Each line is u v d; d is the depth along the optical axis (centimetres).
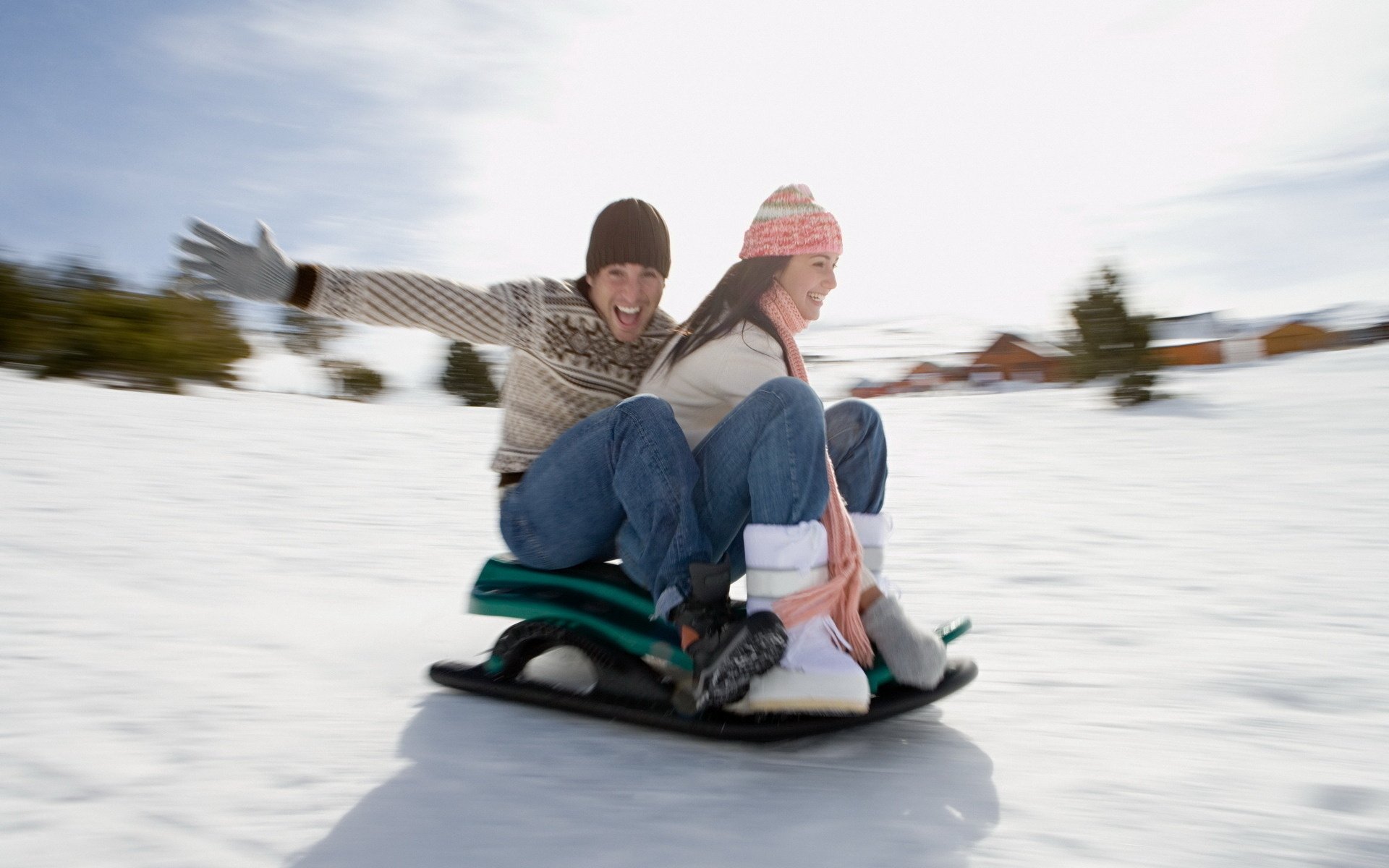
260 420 862
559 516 211
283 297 192
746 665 172
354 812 151
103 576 300
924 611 300
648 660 207
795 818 152
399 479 580
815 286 218
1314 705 207
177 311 1188
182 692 203
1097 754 180
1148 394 1144
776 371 209
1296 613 289
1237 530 438
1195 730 193
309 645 245
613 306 216
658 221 214
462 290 207
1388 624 275
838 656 184
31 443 595
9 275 1109
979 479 642
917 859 138
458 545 392
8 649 224
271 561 342
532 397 225
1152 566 364
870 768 174
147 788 157
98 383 1127
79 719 184
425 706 205
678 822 150
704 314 217
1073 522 468
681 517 191
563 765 173
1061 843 143
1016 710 207
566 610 210
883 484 216
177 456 600
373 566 344
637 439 195
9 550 325
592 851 140
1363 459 675
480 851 139
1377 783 164
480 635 257
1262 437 826
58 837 139
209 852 137
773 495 188
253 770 166
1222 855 139
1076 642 261
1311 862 136
